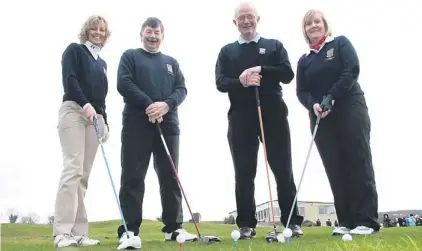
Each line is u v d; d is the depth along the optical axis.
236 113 4.96
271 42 5.12
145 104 4.61
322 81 4.92
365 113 4.64
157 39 5.07
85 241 4.69
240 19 5.06
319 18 5.00
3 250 4.01
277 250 3.00
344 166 4.75
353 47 4.79
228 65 5.16
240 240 4.37
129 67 4.87
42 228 11.25
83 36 5.06
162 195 4.90
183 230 4.89
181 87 5.18
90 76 4.92
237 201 4.91
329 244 3.18
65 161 4.61
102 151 4.48
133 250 3.64
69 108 4.68
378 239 3.38
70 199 4.52
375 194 4.52
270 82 4.91
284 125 4.93
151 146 4.77
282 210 4.88
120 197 4.62
